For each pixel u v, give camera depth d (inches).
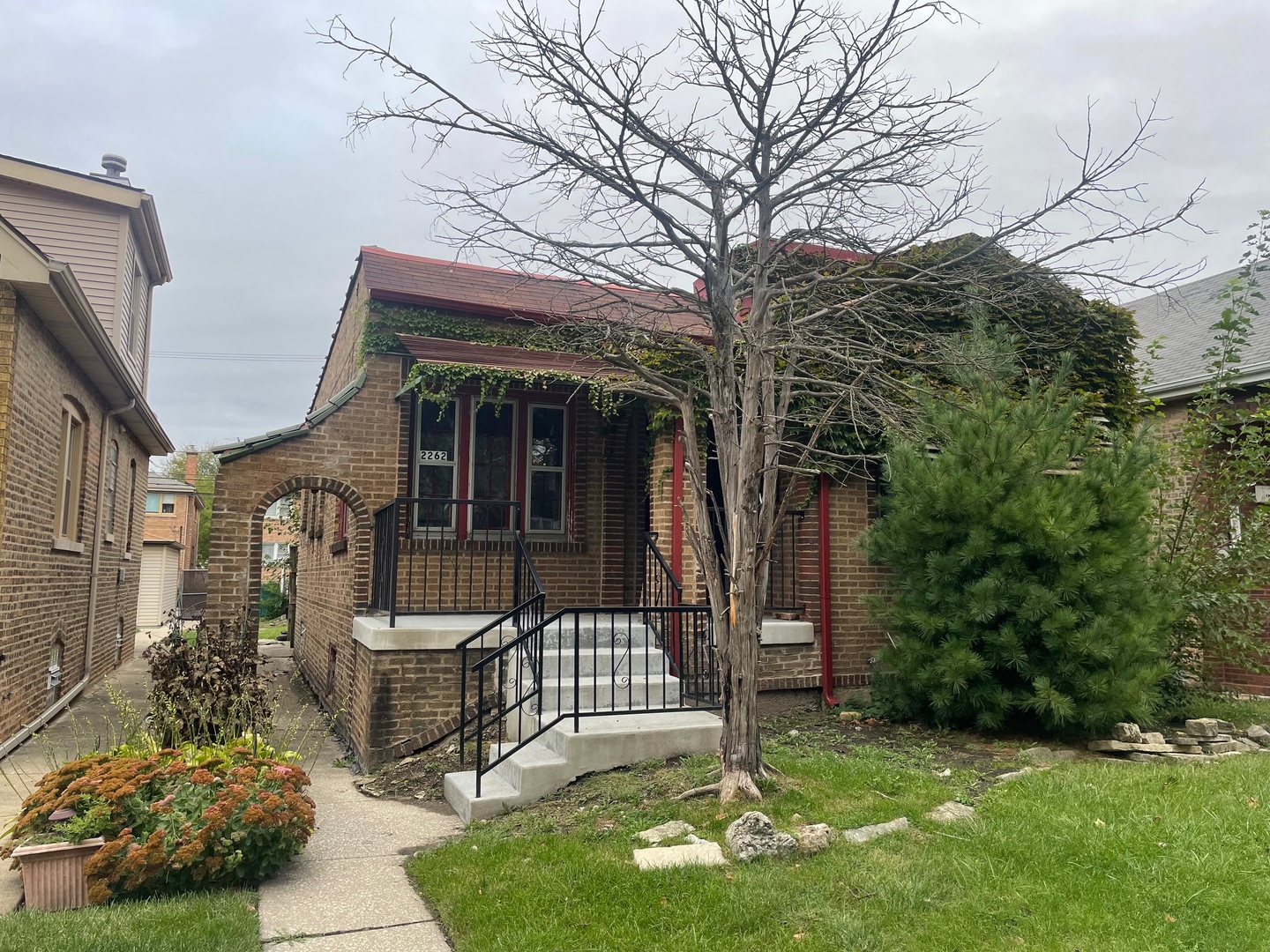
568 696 266.7
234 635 291.0
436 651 284.2
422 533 360.2
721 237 211.6
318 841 201.8
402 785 250.8
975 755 253.3
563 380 343.0
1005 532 267.4
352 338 419.8
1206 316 535.5
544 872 167.3
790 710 324.2
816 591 340.2
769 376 213.9
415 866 179.6
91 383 408.8
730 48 210.4
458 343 346.9
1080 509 262.8
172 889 165.8
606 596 379.2
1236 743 273.0
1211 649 326.6
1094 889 151.9
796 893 152.6
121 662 582.2
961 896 150.1
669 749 237.3
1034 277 225.8
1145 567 275.7
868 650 342.6
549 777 221.8
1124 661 254.4
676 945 137.1
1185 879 153.8
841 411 298.2
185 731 248.8
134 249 531.2
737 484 210.1
